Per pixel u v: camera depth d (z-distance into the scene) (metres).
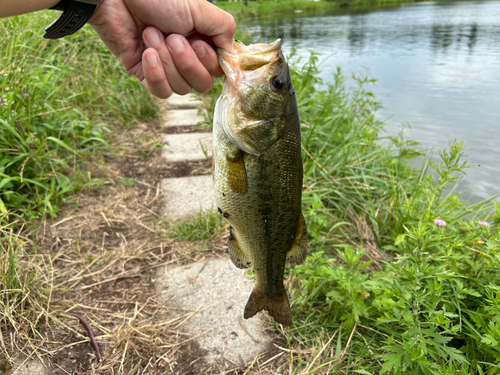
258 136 0.32
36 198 0.63
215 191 0.34
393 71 1.91
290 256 0.37
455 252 0.48
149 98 1.18
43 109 0.73
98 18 0.31
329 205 0.70
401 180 0.78
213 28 0.31
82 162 0.79
